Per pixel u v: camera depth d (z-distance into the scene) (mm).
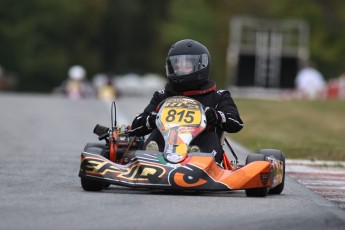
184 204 34812
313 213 34312
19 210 32625
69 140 70250
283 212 34094
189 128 39031
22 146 63844
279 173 40688
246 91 170125
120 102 121812
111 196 36844
